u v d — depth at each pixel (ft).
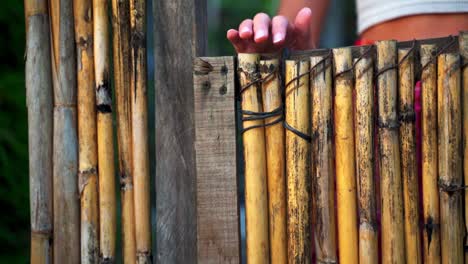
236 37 5.70
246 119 5.42
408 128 5.34
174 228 5.59
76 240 5.76
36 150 5.77
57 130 5.73
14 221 10.02
